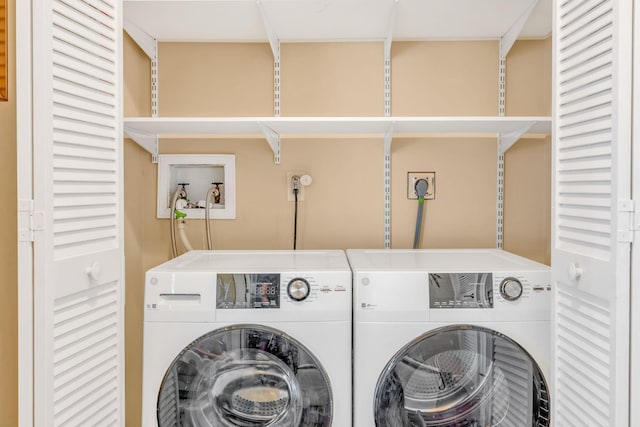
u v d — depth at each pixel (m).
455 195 2.04
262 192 2.05
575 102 1.18
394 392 1.38
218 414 1.40
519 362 1.39
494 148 2.04
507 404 1.39
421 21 1.85
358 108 2.03
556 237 1.27
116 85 1.31
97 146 1.22
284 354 1.38
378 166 2.04
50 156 1.03
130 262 1.92
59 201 1.08
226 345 1.39
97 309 1.23
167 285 1.39
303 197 2.04
